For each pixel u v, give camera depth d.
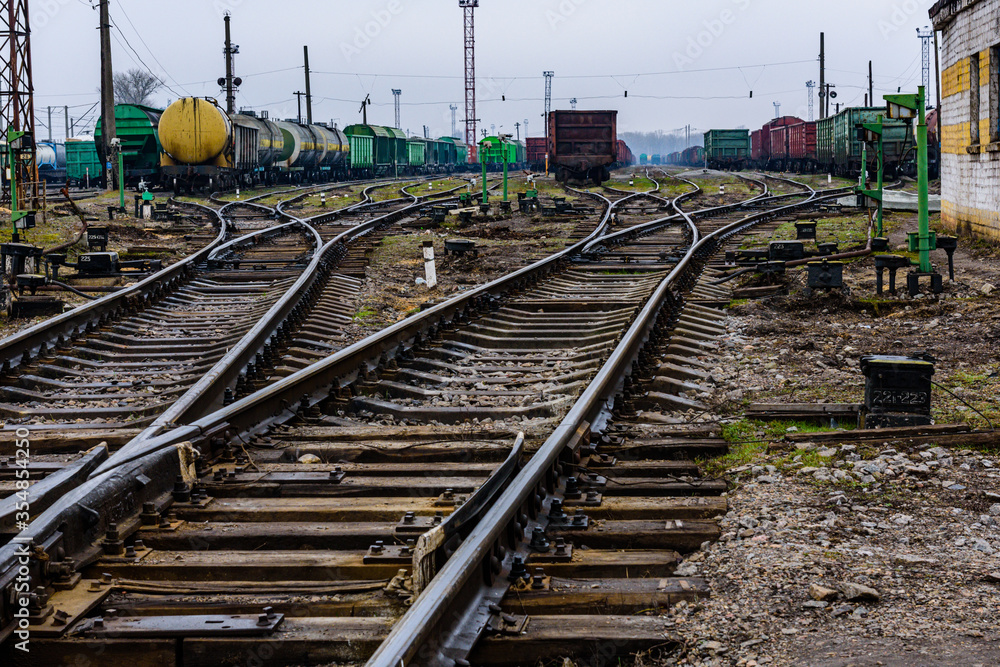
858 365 9.39
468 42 103.56
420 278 16.92
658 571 4.49
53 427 7.06
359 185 56.56
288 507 5.12
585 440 6.21
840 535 4.89
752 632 3.89
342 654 3.73
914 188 43.06
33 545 4.04
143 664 3.73
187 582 4.29
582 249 19.39
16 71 30.77
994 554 4.59
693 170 81.75
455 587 3.61
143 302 13.09
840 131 52.91
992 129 19.72
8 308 13.10
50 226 25.98
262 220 31.08
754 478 5.89
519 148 99.88
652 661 3.76
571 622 3.91
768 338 10.84
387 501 5.28
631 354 8.86
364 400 7.77
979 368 8.92
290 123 58.31
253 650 3.74
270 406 7.01
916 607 4.02
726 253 18.47
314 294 13.70
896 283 14.81
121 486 4.84
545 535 4.72
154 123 44.31
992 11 19.14
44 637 3.73
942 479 5.74
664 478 5.83
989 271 15.62
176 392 8.18
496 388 8.47
